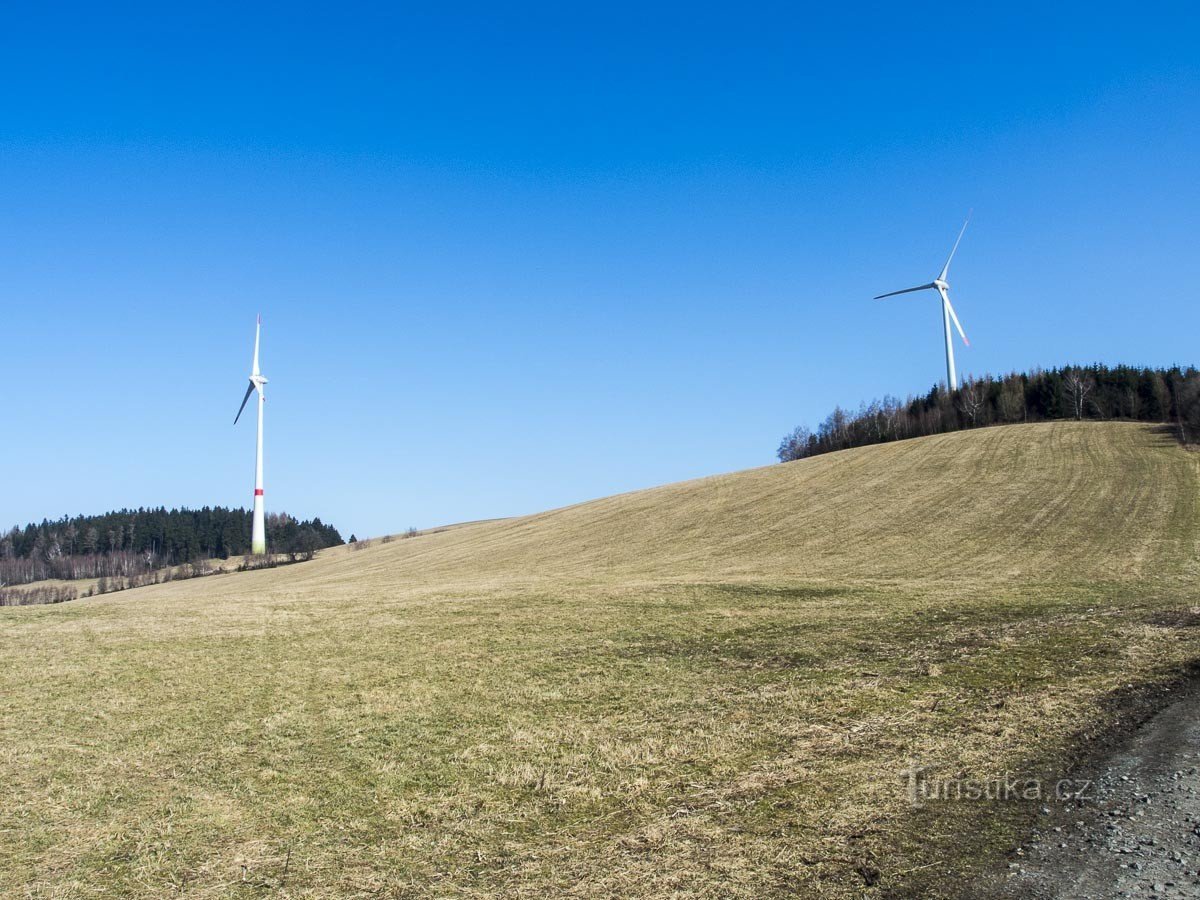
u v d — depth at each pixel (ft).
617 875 27.89
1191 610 70.33
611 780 38.06
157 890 29.53
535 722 50.01
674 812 33.32
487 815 34.78
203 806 38.09
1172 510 158.51
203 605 119.34
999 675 51.29
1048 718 41.22
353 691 61.77
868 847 28.30
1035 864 26.07
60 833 35.53
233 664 74.43
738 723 46.14
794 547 164.86
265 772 42.73
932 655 59.77
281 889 29.09
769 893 25.68
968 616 80.84
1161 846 26.40
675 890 26.37
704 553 169.89
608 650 74.18
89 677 70.28
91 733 52.34
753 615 90.12
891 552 150.00
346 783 40.37
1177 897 23.13
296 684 65.16
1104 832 27.86
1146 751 35.45
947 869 26.25
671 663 66.90
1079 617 71.97
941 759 36.76
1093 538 144.66
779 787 35.12
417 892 28.07
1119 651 54.70
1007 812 30.40
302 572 247.70
